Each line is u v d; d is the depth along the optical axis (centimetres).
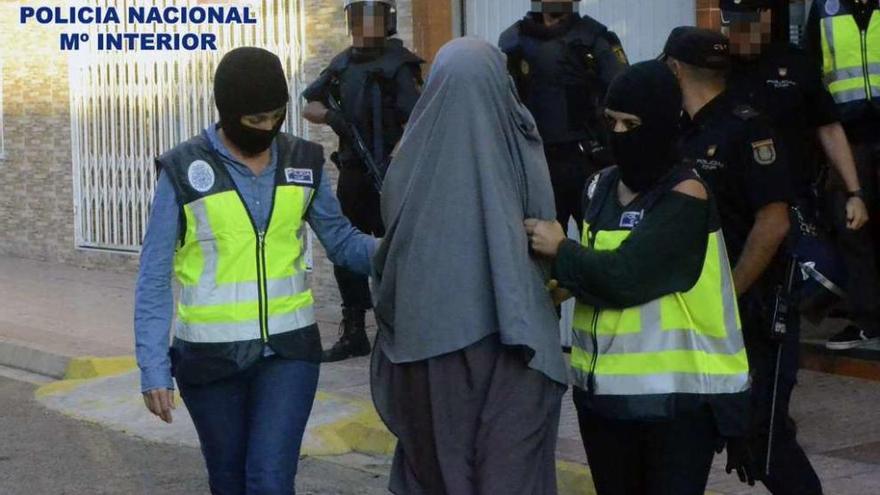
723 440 463
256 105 477
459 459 454
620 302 446
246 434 503
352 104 897
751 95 667
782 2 727
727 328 451
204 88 1403
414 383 457
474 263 446
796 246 535
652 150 446
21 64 1656
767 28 596
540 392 453
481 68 445
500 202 443
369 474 770
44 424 899
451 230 445
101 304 1320
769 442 520
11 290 1416
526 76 790
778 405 522
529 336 440
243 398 502
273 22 1289
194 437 854
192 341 495
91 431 877
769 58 685
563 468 714
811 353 899
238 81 478
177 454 816
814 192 674
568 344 973
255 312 493
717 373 448
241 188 495
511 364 450
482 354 449
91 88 1560
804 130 699
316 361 508
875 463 702
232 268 492
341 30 1224
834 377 879
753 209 514
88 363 1045
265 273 495
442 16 1093
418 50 1111
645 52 940
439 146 445
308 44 1255
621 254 441
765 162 511
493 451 448
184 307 498
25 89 1656
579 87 782
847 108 849
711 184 520
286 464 493
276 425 493
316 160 513
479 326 446
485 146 443
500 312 439
